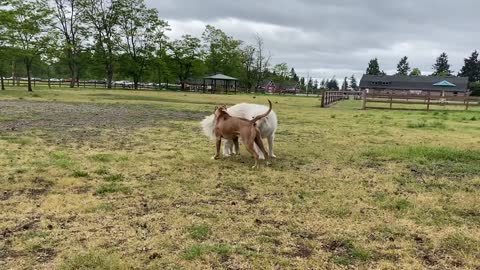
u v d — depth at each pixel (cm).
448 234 434
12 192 542
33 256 357
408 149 939
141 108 2041
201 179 638
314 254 378
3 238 394
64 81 6147
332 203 530
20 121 1284
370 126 1491
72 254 362
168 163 741
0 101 2136
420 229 447
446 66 13512
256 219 463
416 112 2325
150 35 5934
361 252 382
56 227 424
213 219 459
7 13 3148
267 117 780
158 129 1208
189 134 1119
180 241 397
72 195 533
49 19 3659
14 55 3253
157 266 344
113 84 6550
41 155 768
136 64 5791
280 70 8794
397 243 407
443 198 566
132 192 558
